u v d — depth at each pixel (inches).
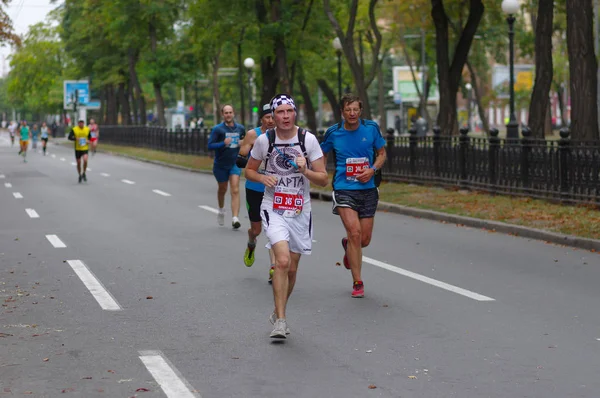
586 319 389.4
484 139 965.8
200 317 401.1
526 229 677.9
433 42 2546.8
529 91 3213.6
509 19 1289.4
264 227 362.9
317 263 555.8
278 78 1911.9
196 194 1127.0
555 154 840.3
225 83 3570.4
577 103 958.4
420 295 447.5
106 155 2573.8
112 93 3858.3
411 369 309.4
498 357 325.1
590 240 606.9
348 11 1980.8
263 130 512.1
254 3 1764.3
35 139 2947.8
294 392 282.8
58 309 420.2
